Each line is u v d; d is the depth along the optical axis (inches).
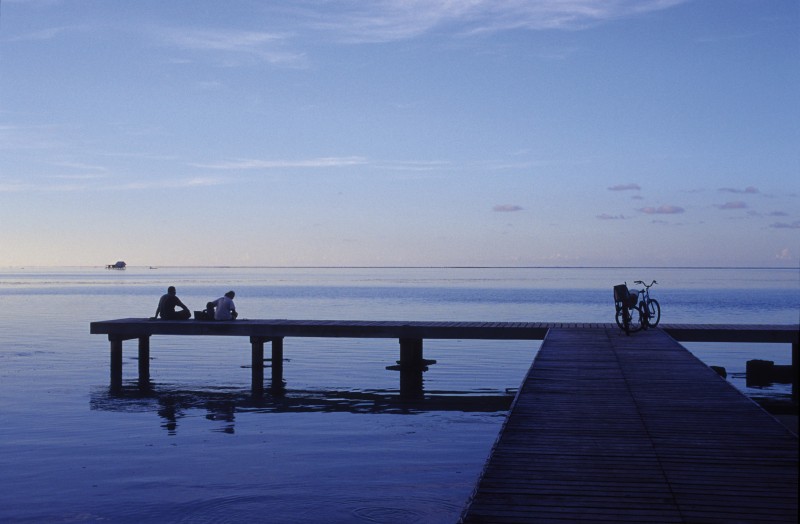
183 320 1000.9
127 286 6077.8
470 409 746.8
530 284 6894.7
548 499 289.6
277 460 531.5
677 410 461.4
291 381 943.0
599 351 748.6
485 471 327.0
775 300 3385.8
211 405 765.3
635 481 312.3
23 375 967.0
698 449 364.8
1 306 2785.4
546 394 515.8
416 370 979.9
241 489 458.9
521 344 1451.8
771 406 768.3
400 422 676.7
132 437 606.2
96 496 443.5
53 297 3690.9
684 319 1980.8
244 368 1071.6
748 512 273.9
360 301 3248.0
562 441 381.4
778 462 340.8
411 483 473.4
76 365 1072.2
